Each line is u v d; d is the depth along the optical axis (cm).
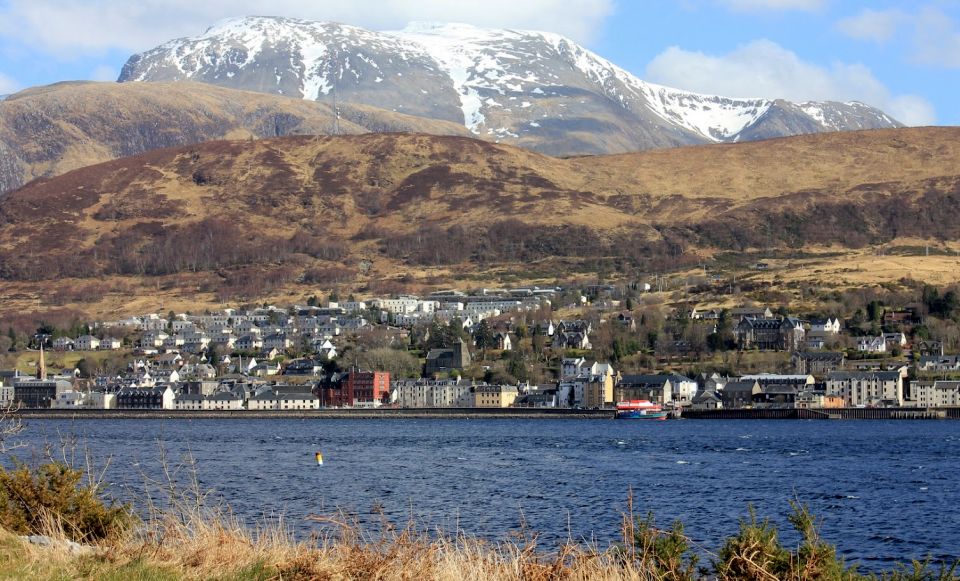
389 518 13138
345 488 16488
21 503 6794
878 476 18762
